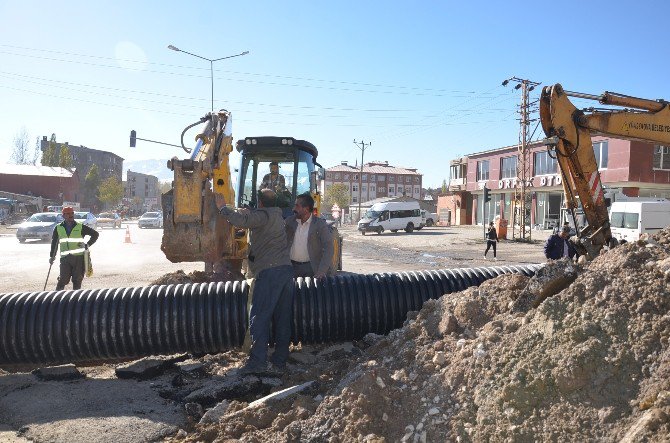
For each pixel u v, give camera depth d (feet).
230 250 23.09
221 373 18.33
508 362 11.99
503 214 140.15
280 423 12.89
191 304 19.19
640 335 11.35
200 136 22.48
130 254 64.59
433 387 12.60
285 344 17.89
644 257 13.43
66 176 225.76
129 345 18.94
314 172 33.24
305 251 20.54
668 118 28.63
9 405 15.03
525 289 15.02
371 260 64.44
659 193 104.78
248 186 32.45
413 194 370.53
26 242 81.66
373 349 15.93
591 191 27.50
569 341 11.68
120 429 13.46
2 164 228.63
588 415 10.44
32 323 18.65
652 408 9.71
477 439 10.96
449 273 21.74
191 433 13.50
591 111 27.76
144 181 463.42
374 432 11.85
